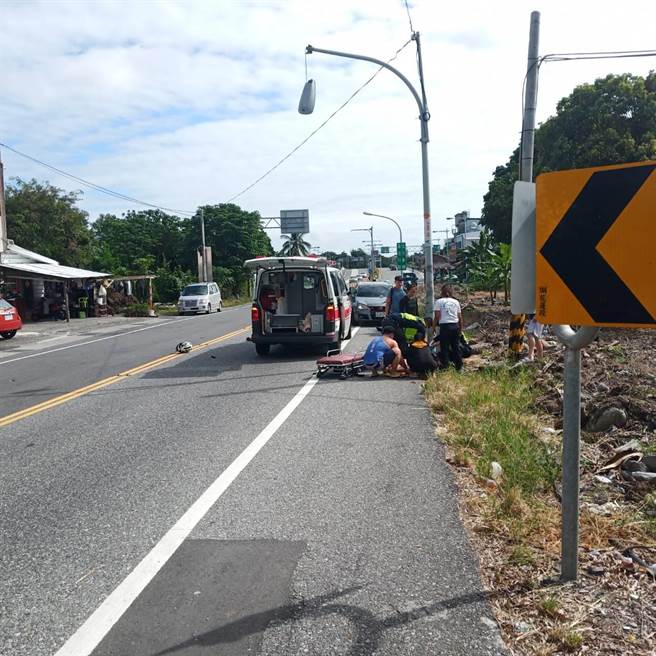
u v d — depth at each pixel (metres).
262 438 6.91
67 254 43.81
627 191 2.90
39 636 3.19
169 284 50.12
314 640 3.08
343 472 5.64
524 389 8.53
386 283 22.66
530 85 10.43
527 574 3.64
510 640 3.03
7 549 4.25
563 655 2.90
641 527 4.23
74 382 11.54
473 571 3.71
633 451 5.73
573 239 3.06
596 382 8.97
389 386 9.91
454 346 11.04
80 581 3.76
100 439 7.21
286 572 3.78
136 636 3.16
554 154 27.81
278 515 4.68
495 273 26.12
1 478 5.86
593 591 3.42
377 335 17.83
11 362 15.20
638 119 26.75
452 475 5.46
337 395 9.27
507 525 4.30
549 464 5.34
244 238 61.59
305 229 62.94
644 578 3.57
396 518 4.55
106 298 35.19
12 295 30.52
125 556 4.08
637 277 2.89
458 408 7.82
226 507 4.88
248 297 57.72
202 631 3.19
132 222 68.69
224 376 11.55
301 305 14.65
